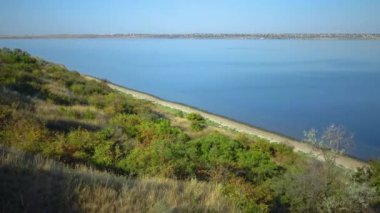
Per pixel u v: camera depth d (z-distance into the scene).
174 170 11.91
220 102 57.69
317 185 10.54
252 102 58.41
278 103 57.59
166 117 33.78
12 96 19.17
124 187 6.34
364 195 10.20
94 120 19.72
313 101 59.06
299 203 10.60
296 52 183.38
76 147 12.34
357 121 45.00
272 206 10.41
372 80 81.56
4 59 34.00
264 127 40.88
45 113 17.81
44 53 154.12
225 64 125.06
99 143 13.23
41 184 5.83
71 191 5.78
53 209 5.30
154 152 13.07
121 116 23.03
